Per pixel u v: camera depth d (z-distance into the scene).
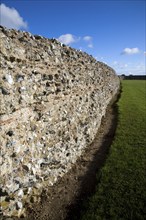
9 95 2.28
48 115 3.07
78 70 4.52
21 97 2.48
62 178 3.37
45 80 3.06
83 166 3.90
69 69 4.02
